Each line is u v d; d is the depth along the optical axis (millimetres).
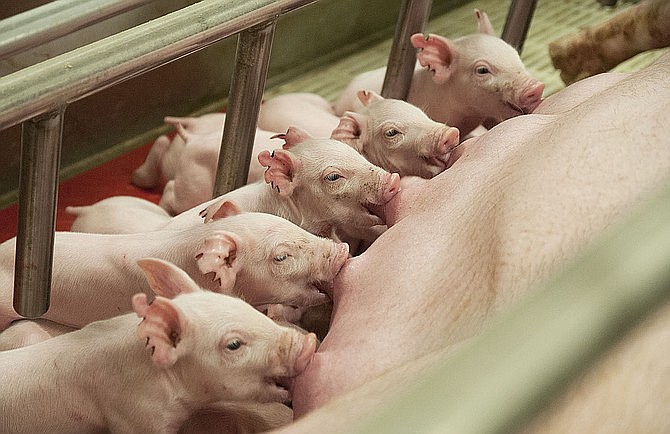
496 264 1996
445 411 817
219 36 2383
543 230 2014
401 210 2531
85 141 4457
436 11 5656
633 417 1214
